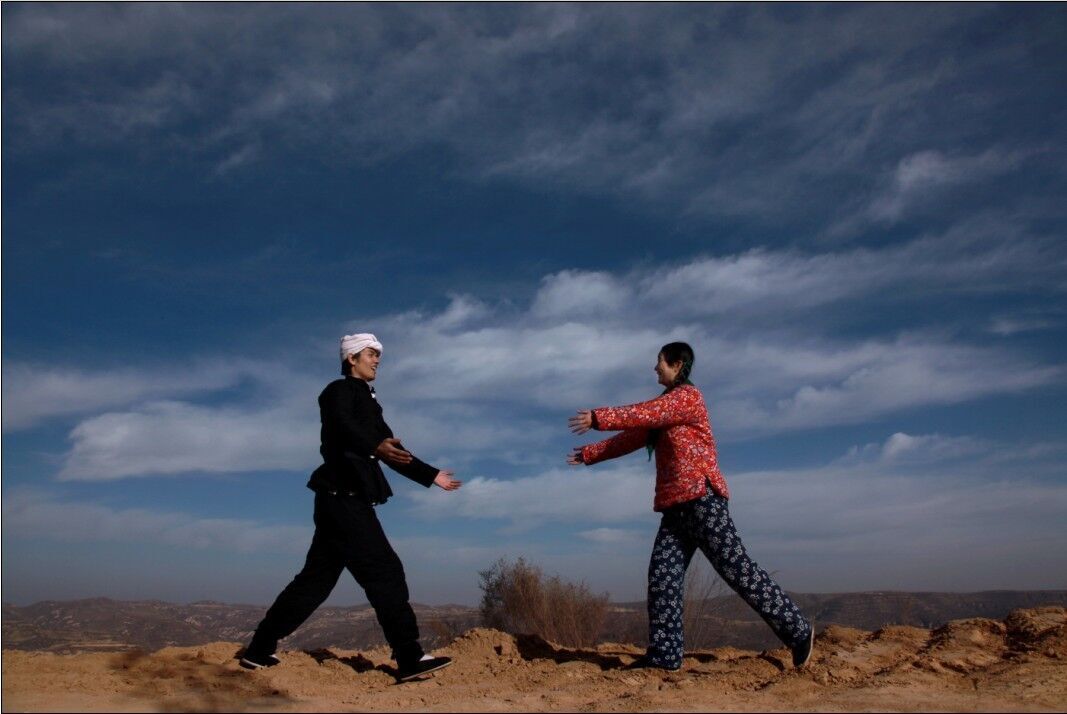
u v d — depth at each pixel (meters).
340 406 5.52
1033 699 4.59
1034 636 5.99
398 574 5.57
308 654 6.54
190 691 4.95
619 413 5.51
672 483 5.60
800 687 5.08
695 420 5.65
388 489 5.64
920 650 6.02
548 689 5.35
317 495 5.62
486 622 14.39
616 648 7.62
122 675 5.31
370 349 5.83
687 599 10.12
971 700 4.64
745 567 5.45
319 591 5.68
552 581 14.16
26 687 4.95
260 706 4.62
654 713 4.46
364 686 5.48
